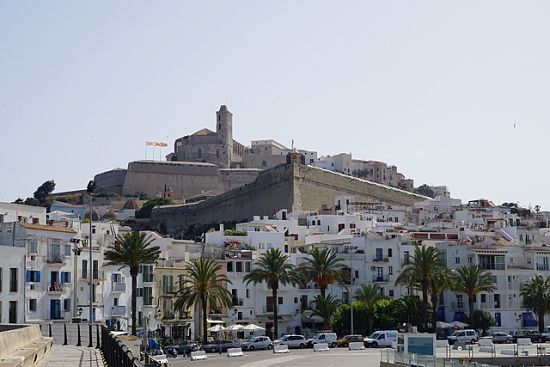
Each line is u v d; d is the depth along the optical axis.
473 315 158.38
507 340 151.12
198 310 152.12
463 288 157.75
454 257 172.75
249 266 161.12
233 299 156.62
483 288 158.12
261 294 160.62
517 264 174.38
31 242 120.69
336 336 144.75
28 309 119.25
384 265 170.88
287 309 162.88
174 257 162.62
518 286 171.75
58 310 124.75
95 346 70.94
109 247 136.75
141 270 141.62
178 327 147.38
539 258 176.62
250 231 184.75
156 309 143.88
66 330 77.12
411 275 151.12
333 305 154.00
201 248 169.00
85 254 131.62
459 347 113.44
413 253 173.00
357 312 153.25
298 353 125.81
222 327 144.12
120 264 130.62
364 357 115.69
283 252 177.62
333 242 180.75
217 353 130.62
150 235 167.88
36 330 48.75
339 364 103.62
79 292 129.50
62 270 126.50
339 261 167.62
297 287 164.12
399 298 163.25
